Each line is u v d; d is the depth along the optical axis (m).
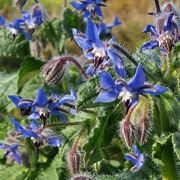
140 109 0.22
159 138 0.23
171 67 0.23
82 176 0.25
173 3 0.24
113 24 0.38
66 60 0.24
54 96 0.28
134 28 0.71
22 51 0.39
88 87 0.21
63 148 0.27
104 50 0.22
